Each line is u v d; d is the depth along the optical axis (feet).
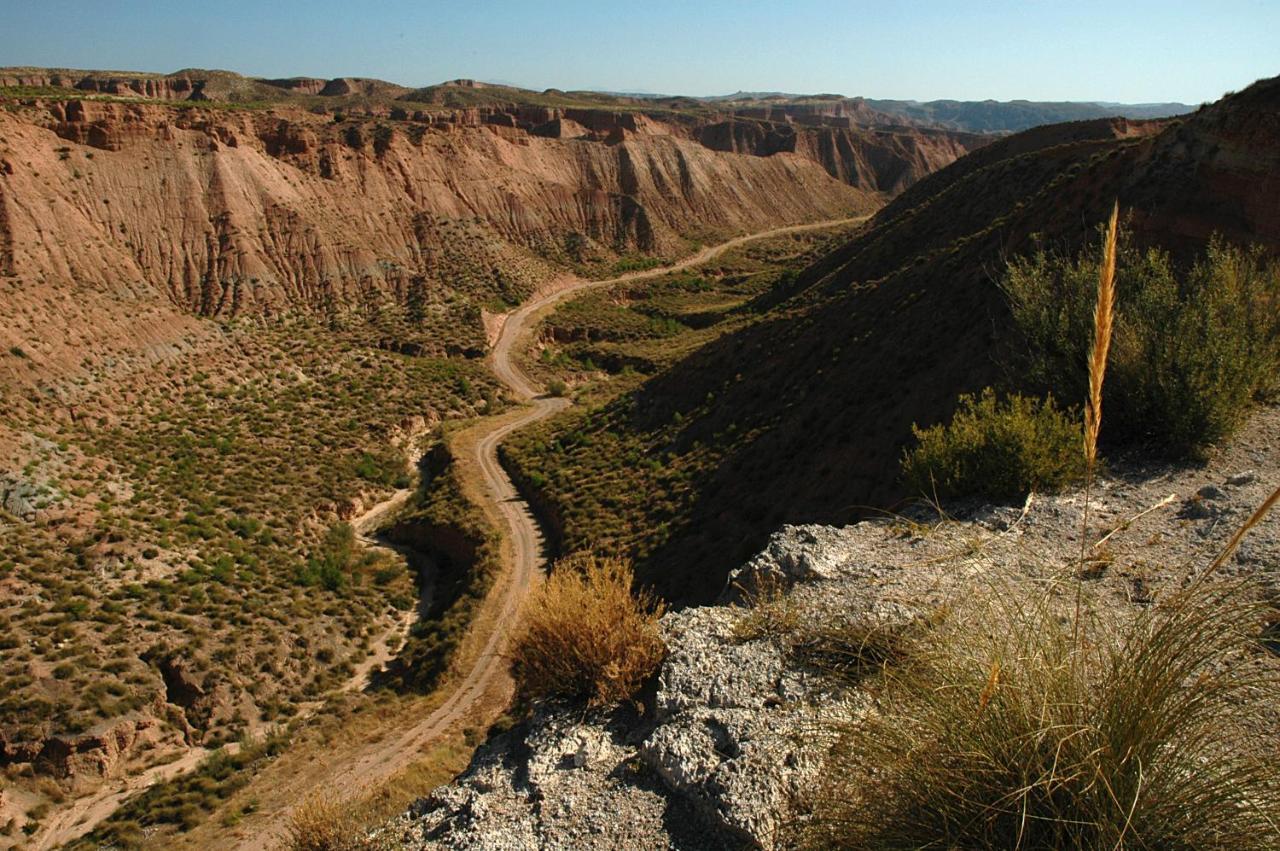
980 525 27.22
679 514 102.94
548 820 18.40
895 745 12.73
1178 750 11.09
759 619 23.38
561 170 477.77
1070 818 10.84
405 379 218.59
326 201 307.17
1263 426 33.22
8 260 196.75
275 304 249.55
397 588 120.98
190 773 79.30
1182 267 51.55
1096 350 10.32
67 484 121.60
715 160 560.61
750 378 132.87
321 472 158.71
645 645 23.00
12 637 87.35
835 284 185.16
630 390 195.52
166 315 200.03
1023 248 91.09
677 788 18.15
